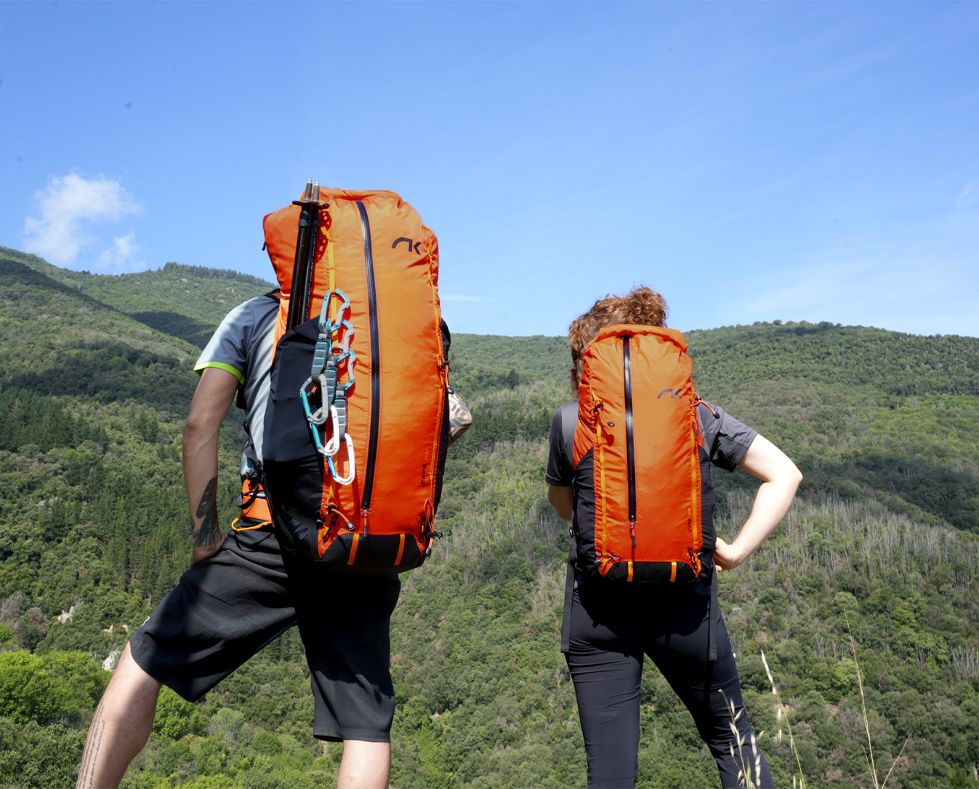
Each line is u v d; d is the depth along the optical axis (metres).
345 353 1.46
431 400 1.49
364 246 1.54
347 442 1.42
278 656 63.09
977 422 139.88
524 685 69.62
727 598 70.38
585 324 2.08
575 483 1.86
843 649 60.97
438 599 90.88
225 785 34.22
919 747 45.41
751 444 1.87
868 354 189.88
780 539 82.38
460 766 57.69
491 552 98.38
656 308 2.07
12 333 165.12
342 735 1.57
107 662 64.50
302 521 1.45
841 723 47.41
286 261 1.57
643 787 32.81
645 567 1.72
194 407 1.58
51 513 87.06
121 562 81.12
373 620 1.60
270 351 1.61
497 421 141.25
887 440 131.38
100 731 1.52
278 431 1.46
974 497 101.44
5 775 24.91
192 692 1.58
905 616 63.97
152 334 183.88
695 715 1.91
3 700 30.73
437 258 1.67
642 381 1.79
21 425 110.12
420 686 72.56
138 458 110.38
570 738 59.41
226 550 1.61
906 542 76.81
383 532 1.43
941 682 54.47
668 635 1.82
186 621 1.56
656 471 1.73
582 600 1.86
